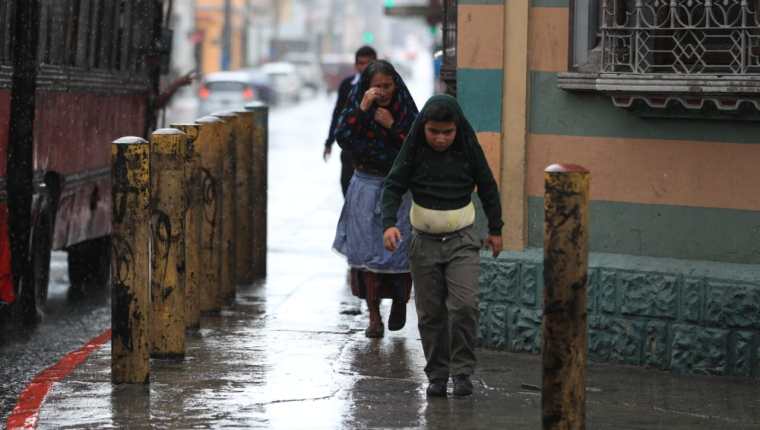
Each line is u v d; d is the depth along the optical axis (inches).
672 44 924.6
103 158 1386.6
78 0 1274.6
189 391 862.5
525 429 777.6
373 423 787.4
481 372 925.2
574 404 695.1
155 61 1535.4
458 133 818.8
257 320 1115.3
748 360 901.8
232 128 1173.1
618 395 863.7
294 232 1790.1
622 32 933.2
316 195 2341.3
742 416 814.5
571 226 688.4
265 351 989.8
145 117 1535.4
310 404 831.7
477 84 983.6
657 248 943.0
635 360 940.0
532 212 986.1
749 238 912.3
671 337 926.4
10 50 1113.4
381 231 1011.9
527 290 978.1
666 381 903.7
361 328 1084.5
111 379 881.5
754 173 907.4
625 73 907.4
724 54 908.0
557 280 691.4
